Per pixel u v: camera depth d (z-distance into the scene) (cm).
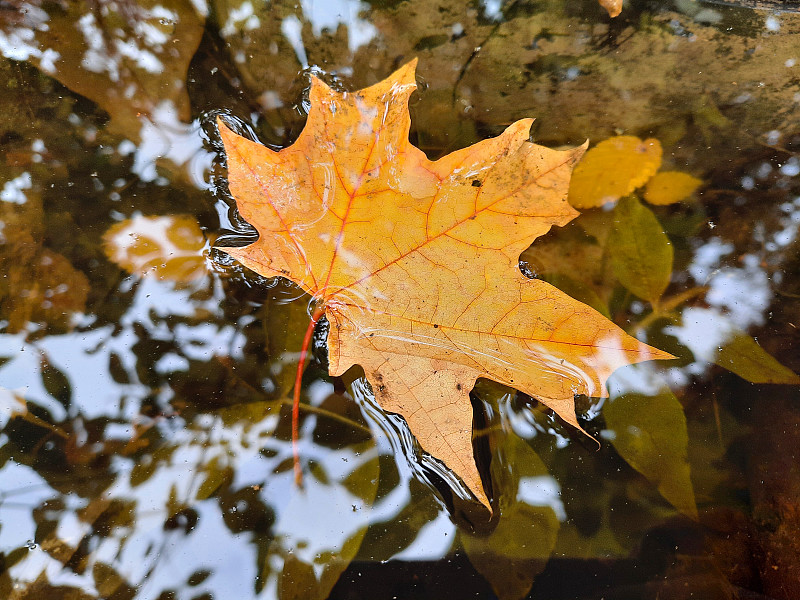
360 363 18
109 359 19
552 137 23
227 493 18
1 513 18
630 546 18
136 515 18
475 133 23
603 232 21
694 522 18
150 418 19
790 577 17
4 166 21
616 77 22
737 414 19
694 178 22
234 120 22
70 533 17
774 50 22
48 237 20
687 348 20
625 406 19
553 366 18
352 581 17
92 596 17
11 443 18
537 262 21
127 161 21
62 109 21
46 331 19
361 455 18
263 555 17
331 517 18
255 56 22
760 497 18
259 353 19
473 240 18
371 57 22
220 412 19
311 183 19
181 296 20
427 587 17
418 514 18
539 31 22
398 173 18
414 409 18
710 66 22
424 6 22
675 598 17
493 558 18
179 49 22
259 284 20
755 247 21
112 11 22
